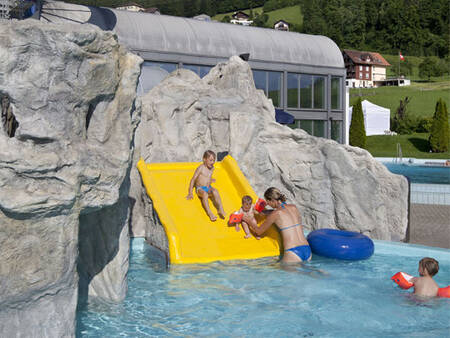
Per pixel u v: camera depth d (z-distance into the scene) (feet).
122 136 10.18
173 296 14.46
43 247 8.27
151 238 21.38
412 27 347.15
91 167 9.09
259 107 29.37
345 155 24.94
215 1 371.35
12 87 7.79
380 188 25.86
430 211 35.96
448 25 350.23
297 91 77.92
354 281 16.49
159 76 47.37
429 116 195.21
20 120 7.97
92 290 13.17
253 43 73.51
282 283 16.11
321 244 20.45
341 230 22.86
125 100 10.24
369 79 289.94
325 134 81.41
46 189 8.16
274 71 75.36
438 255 20.85
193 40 67.97
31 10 36.37
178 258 18.13
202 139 27.71
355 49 347.56
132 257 20.26
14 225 7.87
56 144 8.43
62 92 8.48
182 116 26.84
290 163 26.45
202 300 14.14
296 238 19.57
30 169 7.86
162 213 19.71
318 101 80.18
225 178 24.67
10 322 8.15
